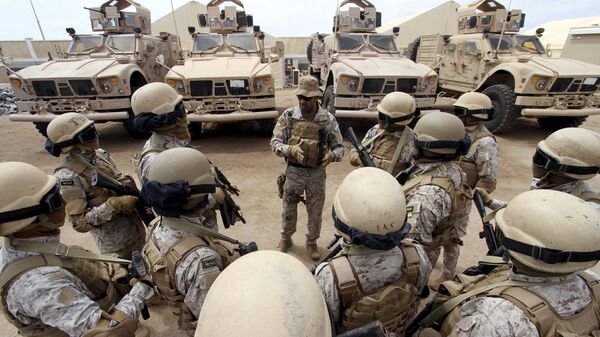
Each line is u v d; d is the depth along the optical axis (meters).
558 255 1.04
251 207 4.67
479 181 2.81
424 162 2.17
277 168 6.07
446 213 2.05
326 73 9.27
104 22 8.37
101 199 2.28
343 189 1.47
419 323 1.63
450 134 2.00
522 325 1.11
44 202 1.31
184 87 6.59
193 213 1.68
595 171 1.72
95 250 3.75
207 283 1.48
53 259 1.40
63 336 1.42
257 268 0.81
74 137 2.13
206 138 8.00
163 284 1.55
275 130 3.32
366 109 6.85
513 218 1.18
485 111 2.77
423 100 6.97
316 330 0.75
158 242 1.64
